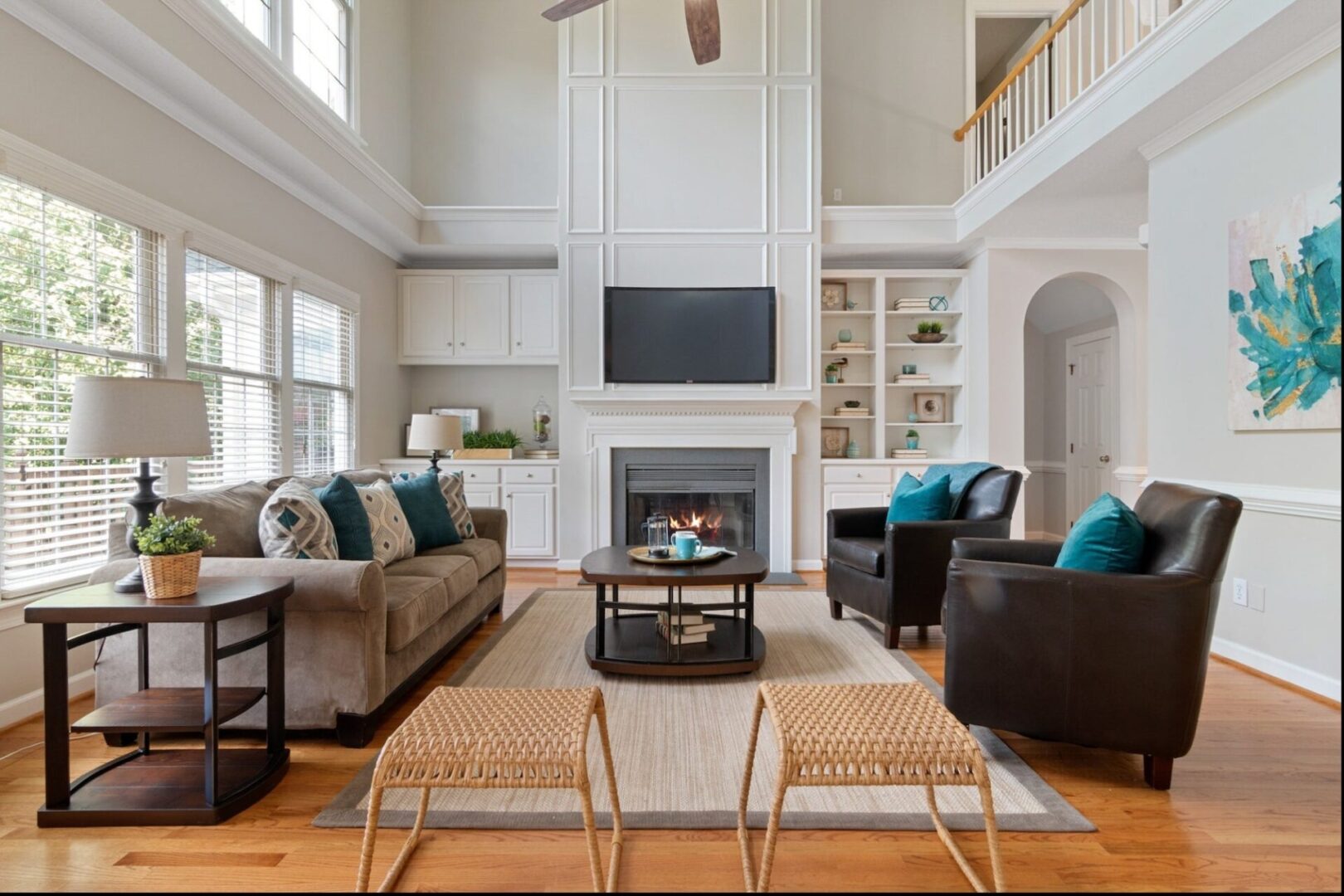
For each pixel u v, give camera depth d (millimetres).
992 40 5996
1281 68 2516
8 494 2254
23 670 2293
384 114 4891
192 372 3107
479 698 1505
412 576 2715
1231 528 1782
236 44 2912
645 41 4875
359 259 4703
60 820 1636
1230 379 2797
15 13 2197
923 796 1775
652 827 1638
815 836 1605
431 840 1597
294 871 1481
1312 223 2418
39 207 2340
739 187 4883
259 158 3496
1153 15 2984
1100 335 5504
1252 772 1912
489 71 5387
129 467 2705
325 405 4348
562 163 4883
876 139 5414
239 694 1875
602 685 2568
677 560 2770
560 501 4926
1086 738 1840
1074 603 1845
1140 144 3238
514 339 5289
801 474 4949
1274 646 2619
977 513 3195
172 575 1733
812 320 4879
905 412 5551
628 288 4820
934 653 2957
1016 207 4188
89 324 2547
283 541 2258
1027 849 1552
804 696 1503
